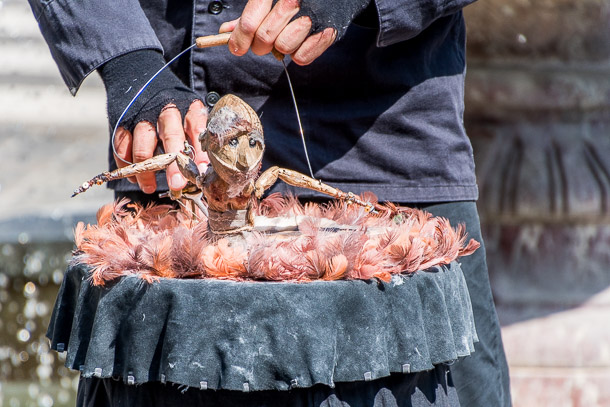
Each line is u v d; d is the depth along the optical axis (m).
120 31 2.17
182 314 1.88
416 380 2.00
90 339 1.94
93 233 2.02
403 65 2.29
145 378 1.90
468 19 3.19
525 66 3.31
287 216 2.14
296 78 2.27
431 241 2.02
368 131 2.29
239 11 2.29
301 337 1.87
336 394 1.92
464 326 2.03
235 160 1.93
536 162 3.34
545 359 3.28
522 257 3.39
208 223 2.01
